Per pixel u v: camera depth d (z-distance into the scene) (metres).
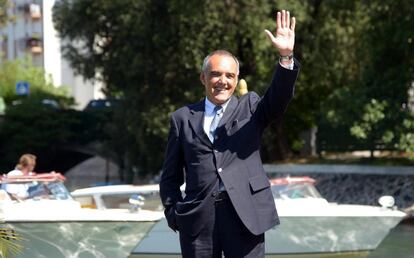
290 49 8.51
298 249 20.58
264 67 41.47
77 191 21.48
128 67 44.88
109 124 52.06
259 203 8.55
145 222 18.47
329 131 41.59
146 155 48.56
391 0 34.28
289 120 46.50
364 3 36.62
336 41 43.38
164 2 42.56
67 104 79.19
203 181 8.55
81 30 47.16
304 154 47.41
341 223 20.80
